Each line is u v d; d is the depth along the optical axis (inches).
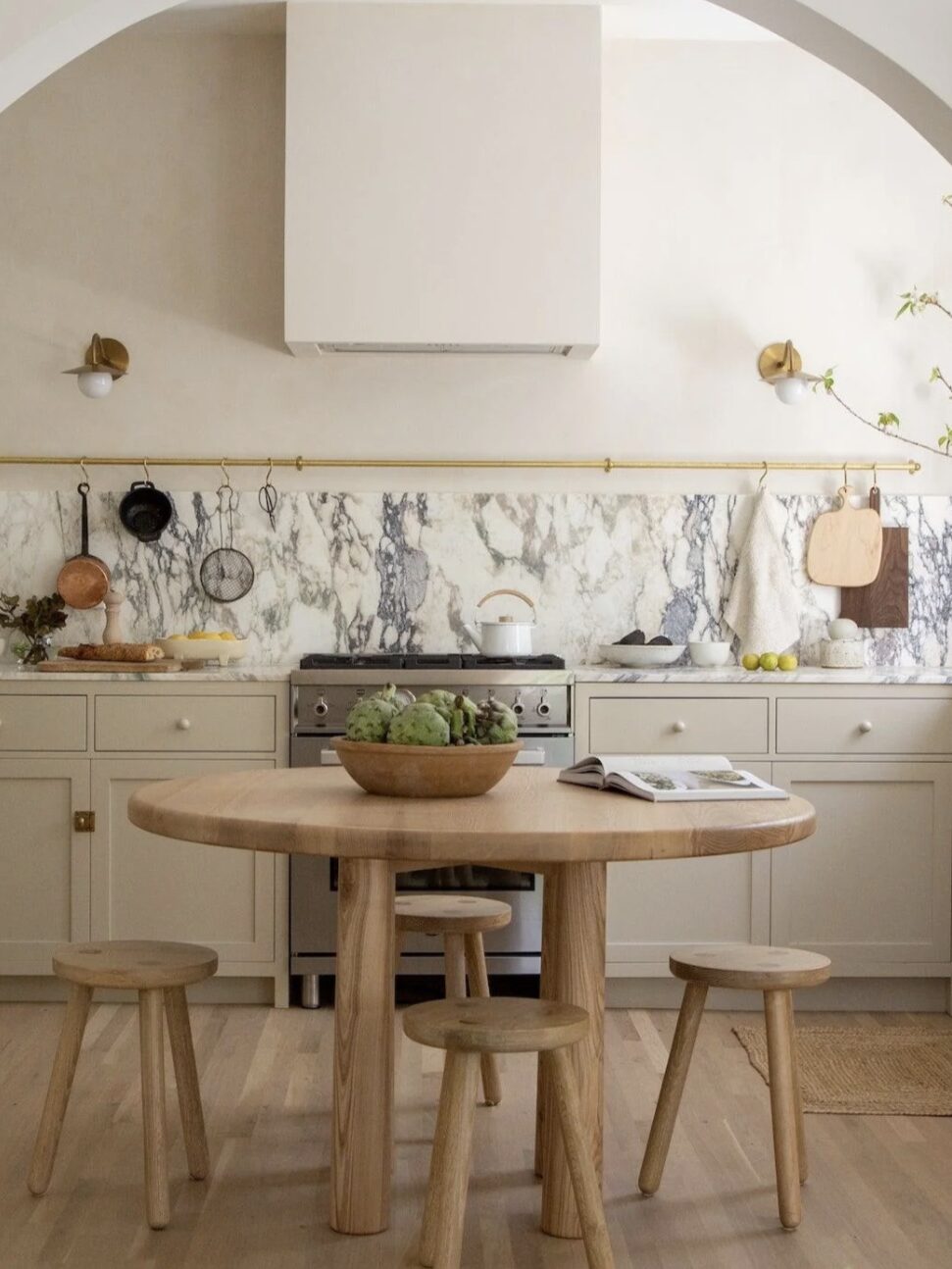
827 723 169.6
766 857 168.9
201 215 191.3
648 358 193.9
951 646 196.5
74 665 170.1
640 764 111.7
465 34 175.9
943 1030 163.3
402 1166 117.1
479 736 105.3
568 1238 104.2
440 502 192.9
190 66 190.7
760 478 194.9
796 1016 169.9
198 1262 99.0
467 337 176.6
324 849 89.4
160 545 192.4
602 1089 105.3
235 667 182.1
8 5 103.0
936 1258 101.2
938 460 196.1
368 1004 103.0
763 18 105.1
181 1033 112.7
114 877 167.8
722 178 194.4
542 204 176.4
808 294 194.7
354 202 175.8
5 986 170.4
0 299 191.2
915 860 169.6
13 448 191.6
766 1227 106.2
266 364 191.9
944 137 104.7
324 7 175.8
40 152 191.0
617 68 194.1
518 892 168.6
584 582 193.8
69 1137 122.9
